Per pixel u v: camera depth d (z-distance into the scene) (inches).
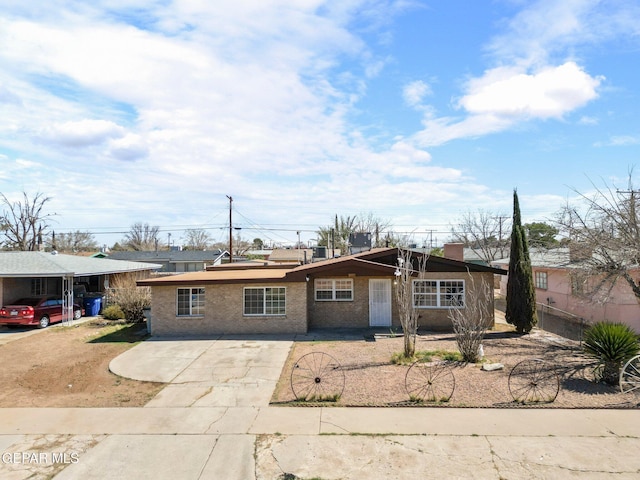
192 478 261.1
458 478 255.4
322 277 747.4
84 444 307.7
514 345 601.3
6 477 264.2
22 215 1791.3
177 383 446.0
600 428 319.3
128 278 993.5
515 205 710.5
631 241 528.4
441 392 397.1
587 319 813.2
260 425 333.7
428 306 748.0
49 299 836.0
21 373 499.5
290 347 597.9
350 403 374.6
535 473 259.3
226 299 706.2
